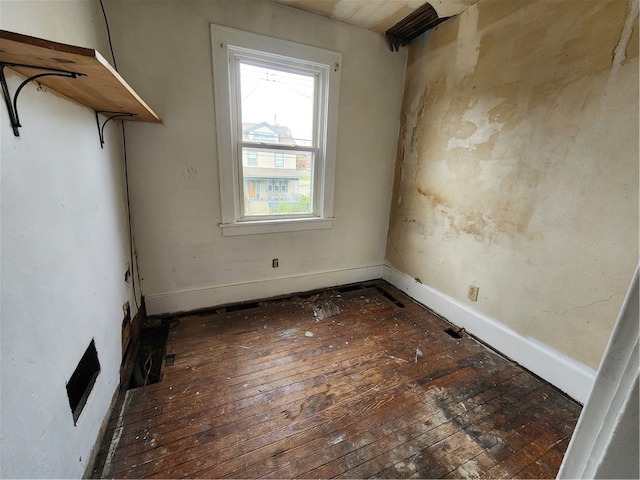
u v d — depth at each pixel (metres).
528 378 1.80
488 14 1.96
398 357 1.98
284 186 2.63
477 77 2.08
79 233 1.23
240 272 2.59
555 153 1.65
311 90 2.50
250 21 2.09
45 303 0.93
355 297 2.87
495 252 2.05
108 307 1.54
